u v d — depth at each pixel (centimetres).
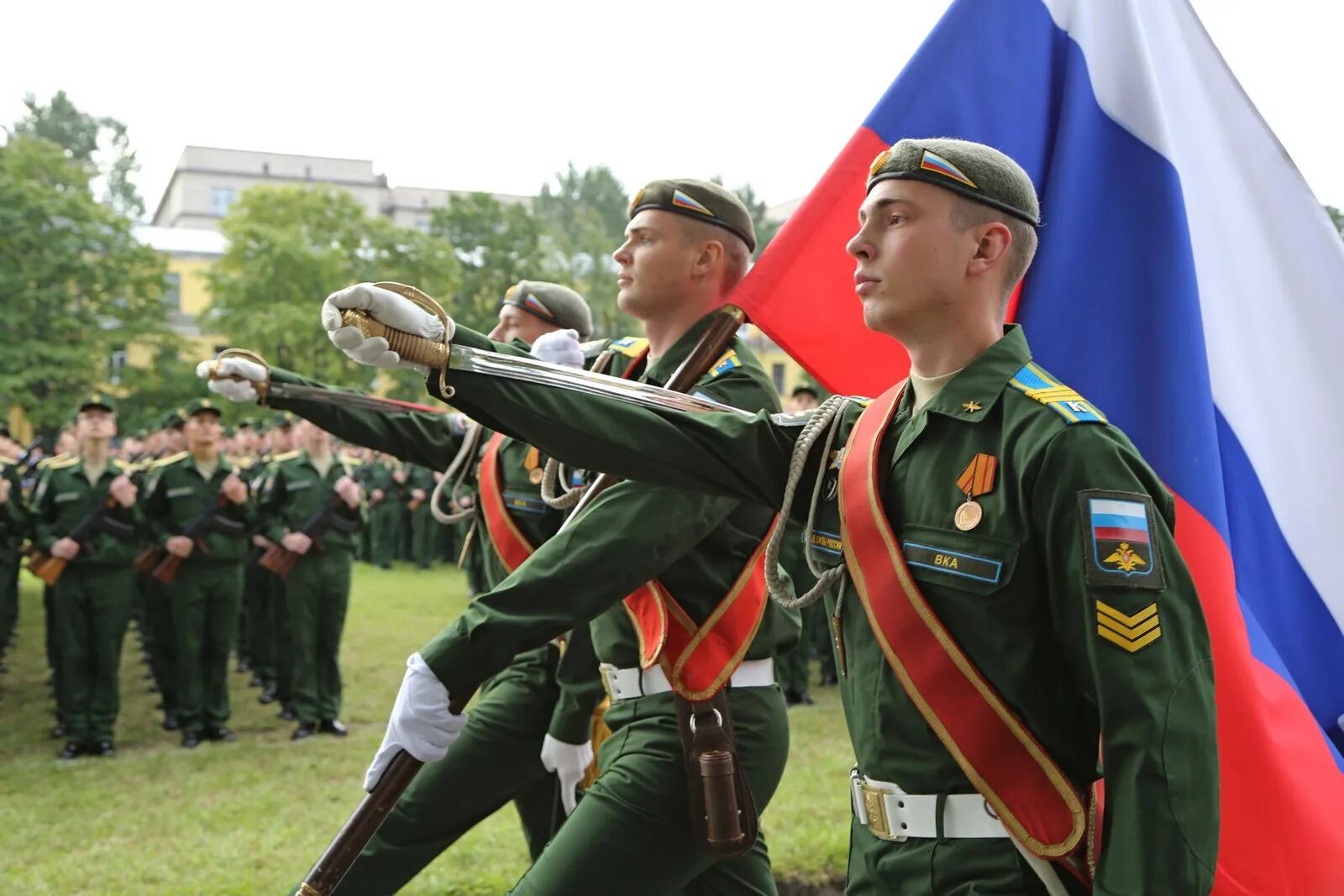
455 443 356
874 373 280
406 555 1930
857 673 195
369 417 343
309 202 2847
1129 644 163
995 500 178
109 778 667
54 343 2798
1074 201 284
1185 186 290
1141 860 156
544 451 199
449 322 190
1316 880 233
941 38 289
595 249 3731
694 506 248
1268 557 285
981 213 189
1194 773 159
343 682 938
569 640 316
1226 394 284
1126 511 167
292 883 475
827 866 465
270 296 2780
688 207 296
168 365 2998
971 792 181
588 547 241
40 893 461
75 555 725
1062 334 278
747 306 275
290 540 777
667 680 277
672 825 272
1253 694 240
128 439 1586
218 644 776
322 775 672
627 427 199
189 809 593
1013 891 177
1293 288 294
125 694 949
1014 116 289
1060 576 171
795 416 215
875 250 194
